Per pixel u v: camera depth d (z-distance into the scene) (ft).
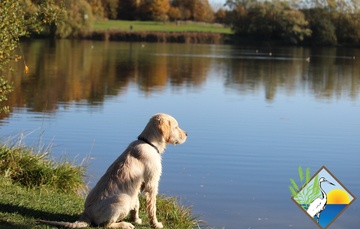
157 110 58.29
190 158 39.09
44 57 123.24
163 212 25.73
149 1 278.67
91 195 20.22
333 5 228.63
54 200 24.16
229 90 79.61
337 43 230.68
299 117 57.62
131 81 86.07
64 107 57.47
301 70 119.65
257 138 46.39
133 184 20.17
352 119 57.47
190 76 98.02
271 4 232.32
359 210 29.89
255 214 28.96
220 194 31.71
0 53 25.35
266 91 80.33
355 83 95.76
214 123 52.29
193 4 288.71
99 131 45.98
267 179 34.99
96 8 253.44
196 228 25.99
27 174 27.25
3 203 22.25
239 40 231.50
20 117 50.31
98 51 152.25
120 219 20.20
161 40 219.20
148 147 20.93
